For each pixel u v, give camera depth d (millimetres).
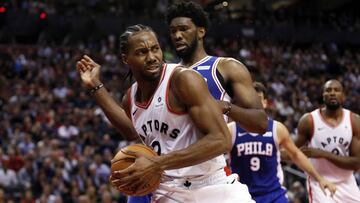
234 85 4336
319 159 6816
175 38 4527
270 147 6070
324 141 6863
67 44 23203
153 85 3682
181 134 3648
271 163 6086
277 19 27703
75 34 23922
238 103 4309
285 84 22578
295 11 29391
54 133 14758
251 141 6047
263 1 28719
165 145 3727
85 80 4535
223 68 4402
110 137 15445
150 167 3375
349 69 25984
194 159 3416
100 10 26047
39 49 21016
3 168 12094
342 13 29781
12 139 13609
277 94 21141
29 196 11117
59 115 15758
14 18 23453
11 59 19969
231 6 26969
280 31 27391
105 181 12805
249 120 4082
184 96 3510
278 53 25953
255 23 26875
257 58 25203
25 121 14336
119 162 3490
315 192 6695
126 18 25141
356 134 6801
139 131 3848
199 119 3473
